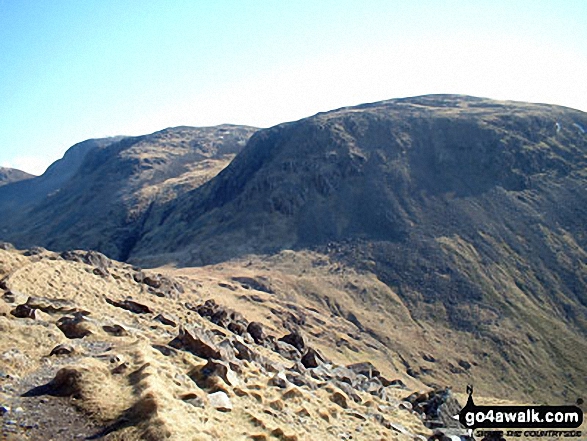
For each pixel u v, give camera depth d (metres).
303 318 84.00
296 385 23.16
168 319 28.50
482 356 88.81
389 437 20.36
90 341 19.09
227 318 38.66
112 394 13.87
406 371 81.25
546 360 88.25
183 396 15.04
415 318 100.69
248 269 118.56
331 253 126.19
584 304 104.06
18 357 15.57
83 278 33.41
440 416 27.86
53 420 12.34
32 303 22.73
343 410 22.02
